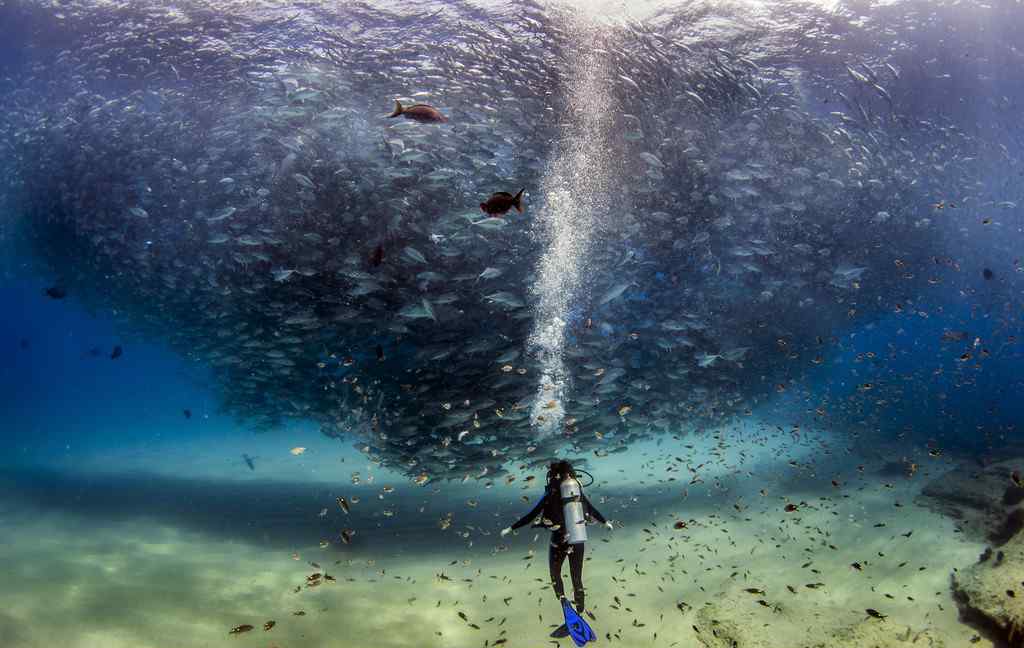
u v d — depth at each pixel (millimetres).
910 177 12906
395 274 8984
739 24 11961
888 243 13164
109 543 6645
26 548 6184
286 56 11516
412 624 4957
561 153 10797
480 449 8367
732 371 11883
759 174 10180
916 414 16031
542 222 10273
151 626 4629
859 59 12711
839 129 11961
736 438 13742
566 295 10180
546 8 10859
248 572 6027
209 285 10891
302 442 18547
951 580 5258
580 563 4844
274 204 9914
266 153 10016
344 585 5793
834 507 8234
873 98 13195
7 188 13469
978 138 14328
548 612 5238
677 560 6469
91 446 18516
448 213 8430
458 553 7004
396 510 8891
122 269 12758
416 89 10453
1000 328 14312
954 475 8789
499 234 9602
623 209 10961
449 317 8930
